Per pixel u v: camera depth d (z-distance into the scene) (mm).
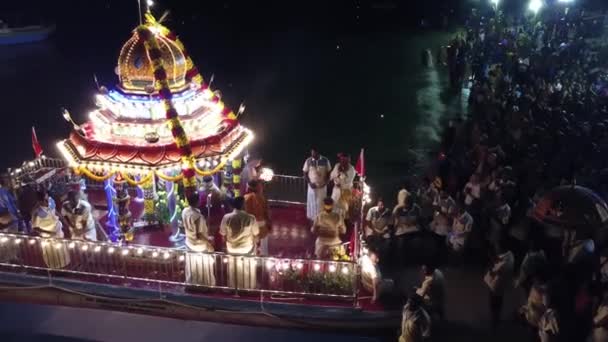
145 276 11250
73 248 11156
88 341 10602
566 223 10531
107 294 11000
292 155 21562
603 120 18266
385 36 40188
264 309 10508
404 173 19297
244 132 11812
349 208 12734
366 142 22422
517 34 30656
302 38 40844
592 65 24750
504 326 11055
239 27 44625
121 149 10633
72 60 35625
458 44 28203
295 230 13023
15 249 11539
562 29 30641
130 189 13984
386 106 26469
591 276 11188
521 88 22500
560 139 16359
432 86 29000
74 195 11453
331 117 25469
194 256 10664
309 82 30844
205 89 11781
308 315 10406
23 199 13039
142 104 10914
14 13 45594
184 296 10781
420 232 14016
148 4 11453
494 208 13836
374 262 10953
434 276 10797
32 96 28719
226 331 10656
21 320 11086
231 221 10445
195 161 10703
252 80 31562
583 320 10312
